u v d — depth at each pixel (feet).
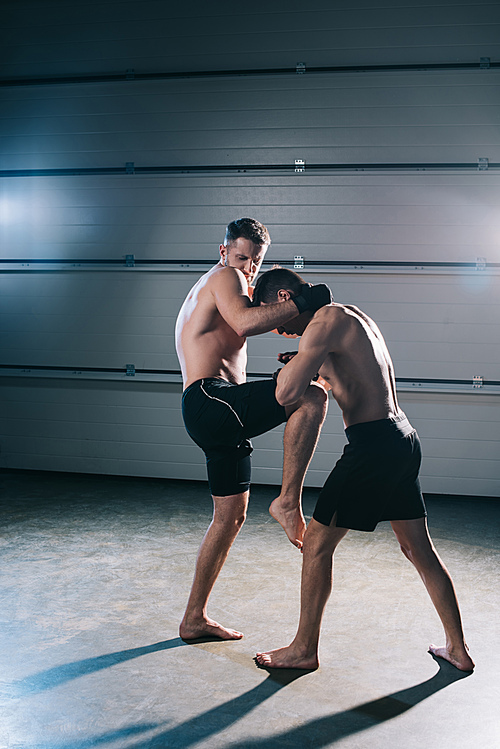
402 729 5.97
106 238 17.22
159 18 16.63
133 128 16.93
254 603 9.00
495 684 6.82
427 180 15.89
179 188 16.80
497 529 13.10
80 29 17.02
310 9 16.05
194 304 8.11
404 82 15.84
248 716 6.17
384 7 15.79
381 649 7.64
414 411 16.20
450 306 15.96
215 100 16.52
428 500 15.57
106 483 16.65
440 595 7.19
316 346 6.70
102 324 17.35
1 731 5.90
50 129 17.33
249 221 8.14
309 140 16.22
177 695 6.56
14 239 17.66
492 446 15.93
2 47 17.46
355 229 16.19
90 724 6.02
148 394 17.22
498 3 15.46
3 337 17.74
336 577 10.12
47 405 17.67
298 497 7.48
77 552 11.18
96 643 7.73
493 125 15.65
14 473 17.57
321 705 6.39
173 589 9.50
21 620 8.39
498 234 15.74
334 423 16.33
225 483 7.76
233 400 7.48
